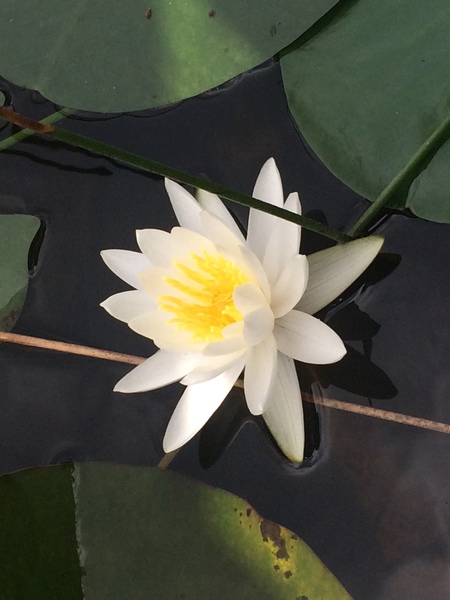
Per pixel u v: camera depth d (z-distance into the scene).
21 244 0.39
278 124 0.41
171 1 0.39
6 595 0.34
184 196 0.37
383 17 0.37
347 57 0.38
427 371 0.37
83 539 0.35
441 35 0.36
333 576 0.34
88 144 0.33
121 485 0.36
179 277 0.35
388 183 0.37
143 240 0.35
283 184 0.40
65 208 0.42
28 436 0.39
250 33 0.38
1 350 0.41
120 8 0.39
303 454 0.36
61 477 0.36
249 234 0.37
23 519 0.35
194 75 0.39
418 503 0.36
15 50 0.40
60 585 0.34
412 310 0.37
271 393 0.34
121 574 0.34
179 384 0.39
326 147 0.38
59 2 0.40
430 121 0.36
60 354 0.40
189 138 0.42
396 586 0.35
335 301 0.38
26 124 0.31
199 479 0.38
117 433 0.39
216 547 0.35
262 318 0.34
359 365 0.37
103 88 0.39
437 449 0.36
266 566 0.34
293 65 0.39
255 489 0.37
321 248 0.39
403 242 0.38
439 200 0.36
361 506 0.36
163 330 0.35
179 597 0.34
